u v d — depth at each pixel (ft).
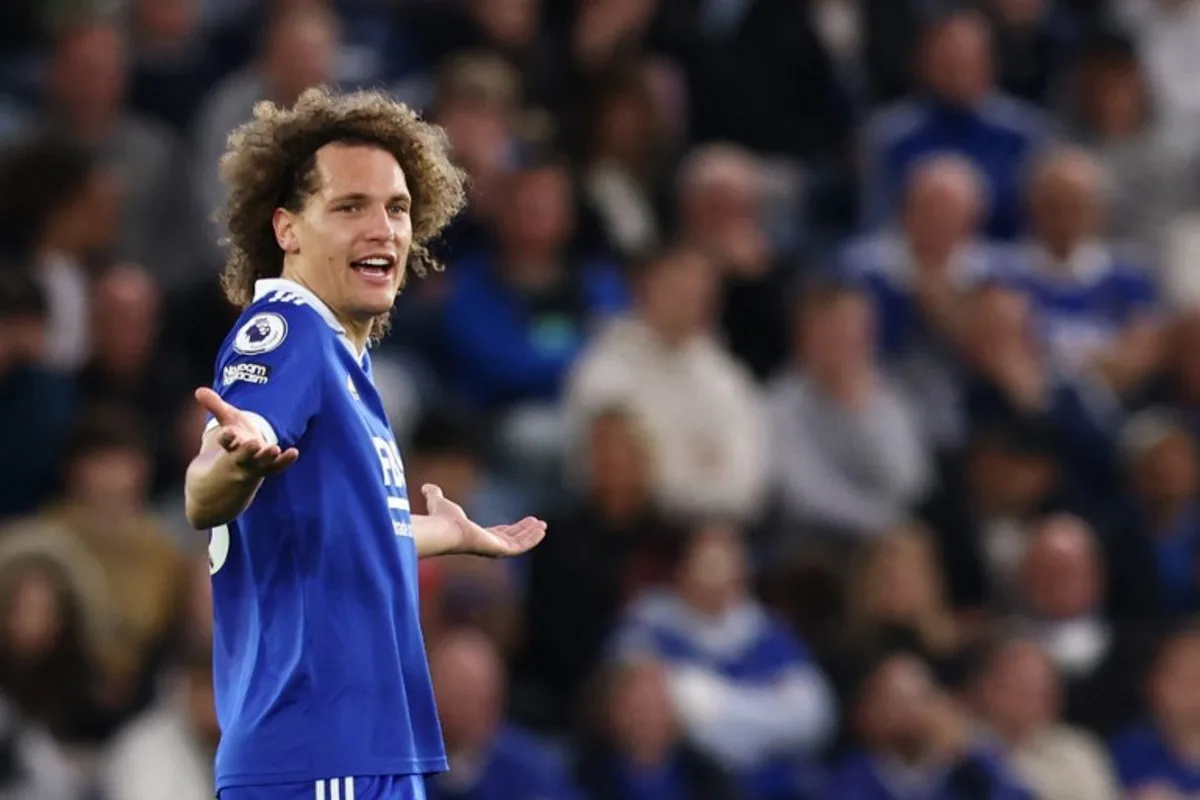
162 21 159.43
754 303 149.07
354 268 46.73
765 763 120.26
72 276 131.54
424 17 164.66
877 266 151.53
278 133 47.57
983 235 166.20
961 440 144.97
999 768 121.90
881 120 169.68
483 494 126.11
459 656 109.70
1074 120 180.24
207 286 135.54
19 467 121.19
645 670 114.11
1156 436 144.36
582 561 123.95
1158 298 163.12
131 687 110.93
